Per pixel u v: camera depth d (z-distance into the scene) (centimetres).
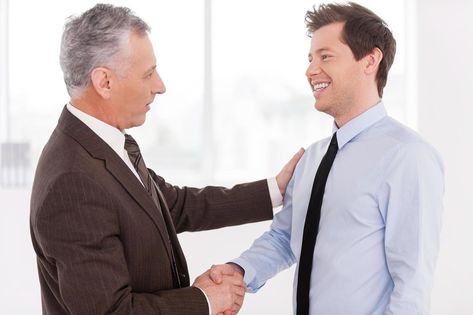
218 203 210
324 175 170
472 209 408
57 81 429
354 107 170
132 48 158
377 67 170
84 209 146
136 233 156
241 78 430
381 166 159
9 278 414
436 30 403
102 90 158
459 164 407
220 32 427
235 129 434
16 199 413
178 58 426
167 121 431
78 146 155
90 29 156
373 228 159
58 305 158
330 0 421
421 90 405
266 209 210
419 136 161
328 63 167
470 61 404
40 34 425
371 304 159
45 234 146
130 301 149
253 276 189
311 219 170
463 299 412
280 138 435
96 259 146
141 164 178
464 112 405
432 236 153
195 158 434
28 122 429
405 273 150
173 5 422
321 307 165
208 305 162
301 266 171
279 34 427
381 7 423
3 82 424
